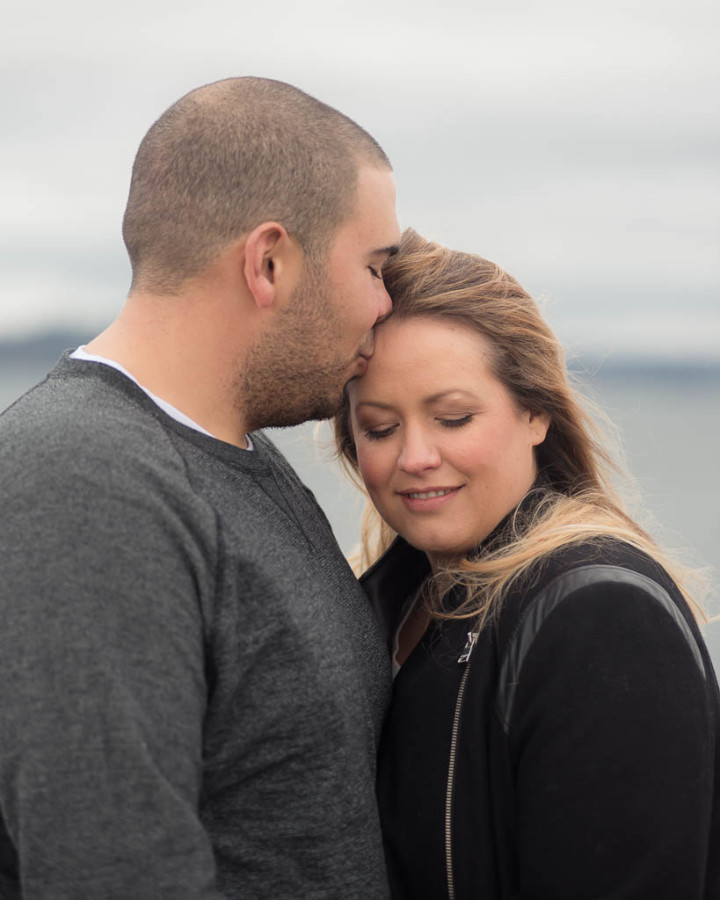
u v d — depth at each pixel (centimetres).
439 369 190
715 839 184
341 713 171
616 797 165
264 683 165
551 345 201
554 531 186
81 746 138
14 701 140
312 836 169
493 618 183
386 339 193
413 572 223
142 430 163
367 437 202
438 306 192
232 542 164
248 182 173
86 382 168
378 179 187
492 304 193
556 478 214
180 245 174
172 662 146
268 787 167
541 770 170
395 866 186
